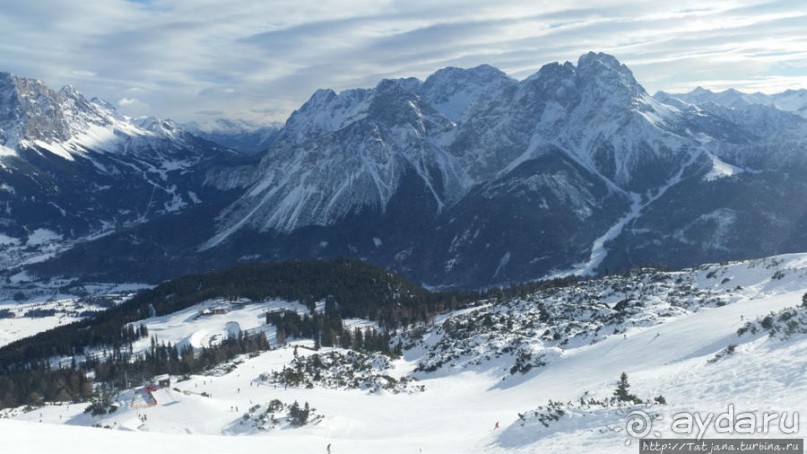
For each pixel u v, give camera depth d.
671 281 157.50
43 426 56.69
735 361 57.72
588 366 91.94
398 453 52.88
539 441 45.34
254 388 106.19
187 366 146.62
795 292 101.62
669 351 81.69
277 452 53.97
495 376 109.88
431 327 180.50
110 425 86.50
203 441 57.62
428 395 102.81
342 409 90.69
